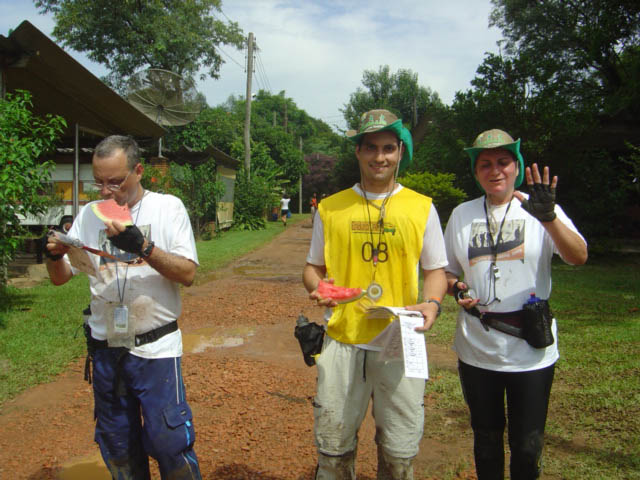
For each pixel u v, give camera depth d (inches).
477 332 102.9
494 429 103.5
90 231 102.9
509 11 1056.8
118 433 100.3
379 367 94.0
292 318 292.5
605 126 629.0
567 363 199.9
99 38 1083.3
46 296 322.0
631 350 212.5
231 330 267.6
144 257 91.7
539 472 100.4
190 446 99.0
